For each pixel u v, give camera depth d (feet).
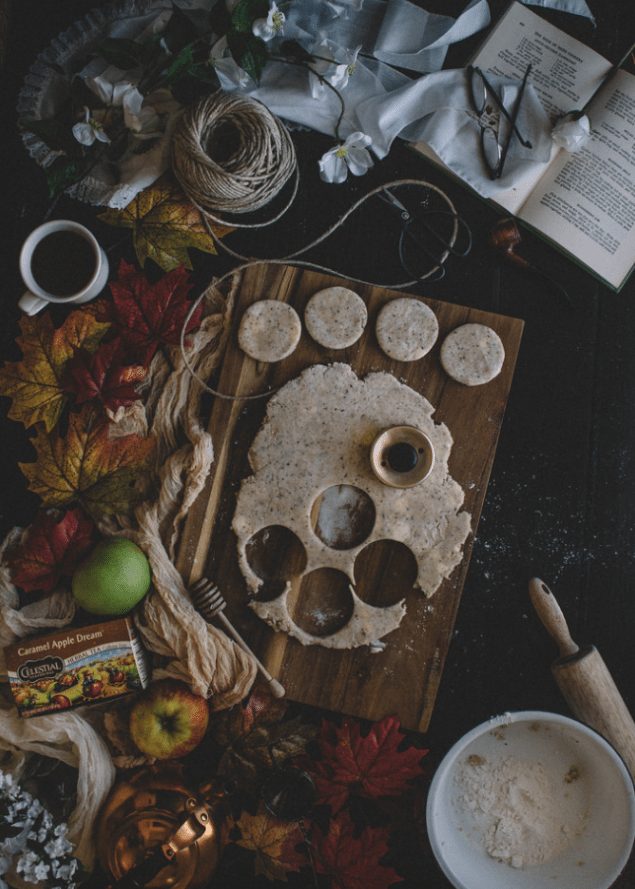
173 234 4.15
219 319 4.14
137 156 4.11
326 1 4.18
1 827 3.54
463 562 4.03
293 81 4.23
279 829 3.93
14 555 3.96
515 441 4.31
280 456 4.04
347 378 4.04
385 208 4.33
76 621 4.15
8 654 3.80
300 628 4.06
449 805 3.86
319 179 4.35
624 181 4.25
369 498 4.06
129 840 3.71
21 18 4.31
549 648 4.23
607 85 4.28
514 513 4.28
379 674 4.03
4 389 4.06
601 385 4.33
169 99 4.13
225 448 4.09
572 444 4.31
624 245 4.25
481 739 3.92
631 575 4.27
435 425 4.04
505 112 4.17
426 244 4.34
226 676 3.95
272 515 4.04
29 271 3.89
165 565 4.00
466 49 4.36
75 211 4.32
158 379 4.15
